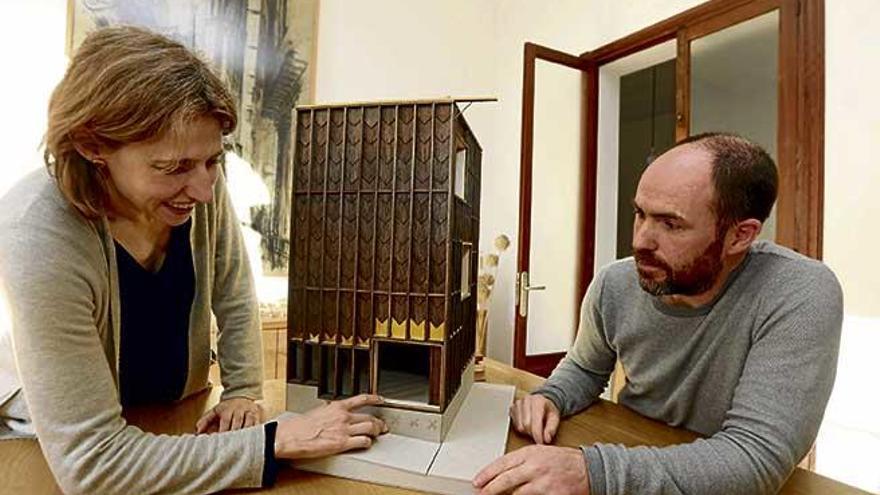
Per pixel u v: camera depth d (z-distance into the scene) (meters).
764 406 0.70
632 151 3.01
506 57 3.32
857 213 1.70
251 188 2.59
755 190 0.76
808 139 1.85
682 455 0.64
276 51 2.67
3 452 0.69
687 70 2.31
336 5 2.88
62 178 0.61
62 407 0.57
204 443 0.61
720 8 2.17
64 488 0.58
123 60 0.56
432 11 3.16
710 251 0.77
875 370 1.63
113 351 0.73
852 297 1.71
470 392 0.95
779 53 1.95
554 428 0.82
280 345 2.32
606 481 0.61
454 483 0.61
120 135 0.57
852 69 1.73
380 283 0.74
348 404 0.71
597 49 2.75
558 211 2.91
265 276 2.62
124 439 0.59
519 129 3.16
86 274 0.63
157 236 0.81
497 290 3.22
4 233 0.59
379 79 3.00
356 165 0.73
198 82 0.59
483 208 3.39
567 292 2.91
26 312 0.57
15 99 2.17
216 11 2.52
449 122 0.70
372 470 0.64
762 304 0.80
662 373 0.94
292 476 0.65
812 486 0.70
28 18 2.19
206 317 0.93
